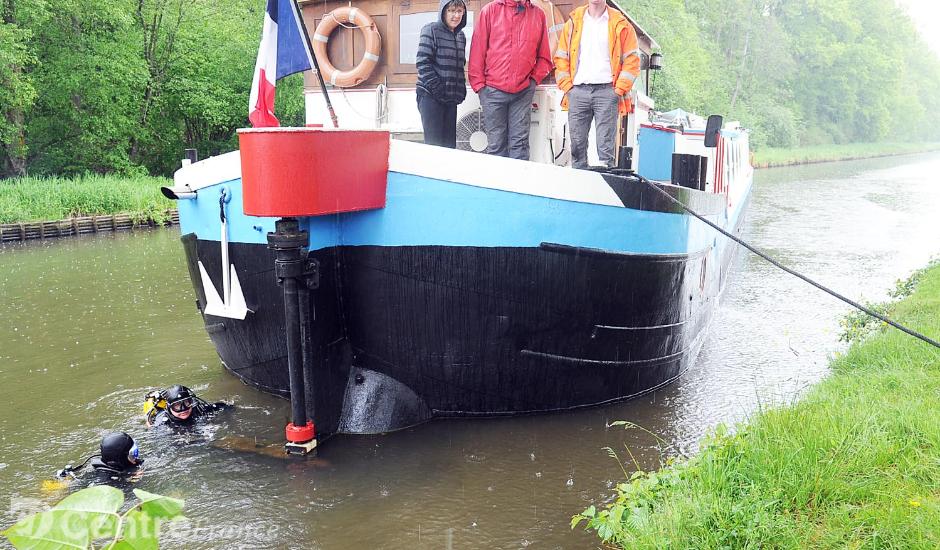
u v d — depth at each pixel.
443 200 5.74
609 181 6.04
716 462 4.41
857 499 3.92
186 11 31.06
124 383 7.28
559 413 6.61
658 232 6.61
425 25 6.73
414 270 5.85
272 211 5.19
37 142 27.45
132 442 5.40
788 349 8.70
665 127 11.04
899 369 6.11
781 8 73.25
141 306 10.59
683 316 7.46
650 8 49.91
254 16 34.38
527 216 5.79
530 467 5.48
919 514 3.55
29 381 7.33
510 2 6.36
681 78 47.25
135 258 15.17
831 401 5.39
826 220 20.84
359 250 5.87
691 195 7.36
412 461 5.57
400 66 7.50
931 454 4.24
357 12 7.41
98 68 27.70
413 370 6.18
